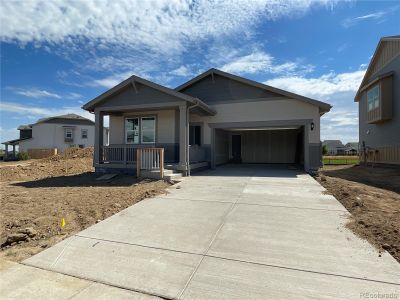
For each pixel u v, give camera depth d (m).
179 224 4.68
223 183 8.78
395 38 15.55
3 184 9.62
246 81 13.03
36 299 2.56
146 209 5.65
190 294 2.63
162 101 10.59
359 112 22.34
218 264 3.22
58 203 6.12
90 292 2.69
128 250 3.66
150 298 2.58
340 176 12.52
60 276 3.01
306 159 12.11
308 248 3.61
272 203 5.99
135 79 10.64
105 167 11.30
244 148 19.36
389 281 2.77
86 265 3.26
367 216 4.83
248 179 9.73
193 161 12.25
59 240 4.05
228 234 4.17
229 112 13.56
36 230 4.40
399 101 15.37
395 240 3.68
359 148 22.12
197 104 10.73
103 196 6.89
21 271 3.12
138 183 8.90
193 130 14.24
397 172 13.37
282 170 13.20
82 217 5.13
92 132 37.91
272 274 2.96
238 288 2.71
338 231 4.20
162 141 12.54
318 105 11.87
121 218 5.07
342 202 6.16
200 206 5.82
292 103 12.52
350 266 3.09
